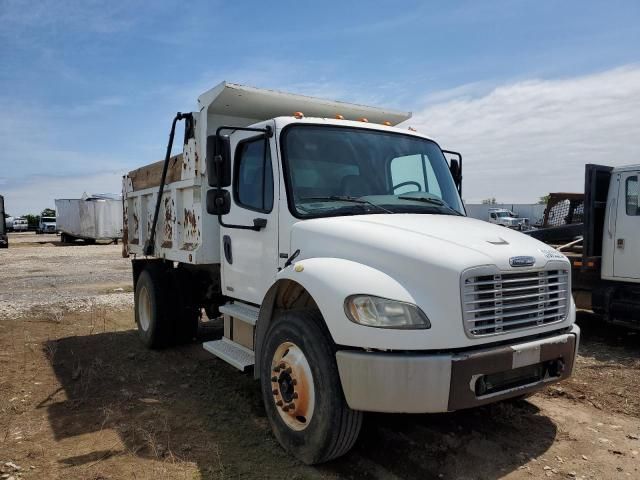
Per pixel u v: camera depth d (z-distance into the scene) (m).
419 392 3.24
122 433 4.37
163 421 4.61
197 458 3.91
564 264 3.95
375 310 3.35
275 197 4.48
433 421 4.55
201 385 5.59
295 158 4.49
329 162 4.63
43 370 6.14
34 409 4.93
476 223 4.33
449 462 3.84
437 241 3.60
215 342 5.29
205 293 6.95
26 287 13.49
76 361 6.53
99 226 33.59
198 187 5.82
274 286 4.14
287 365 3.88
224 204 4.59
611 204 7.88
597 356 6.93
